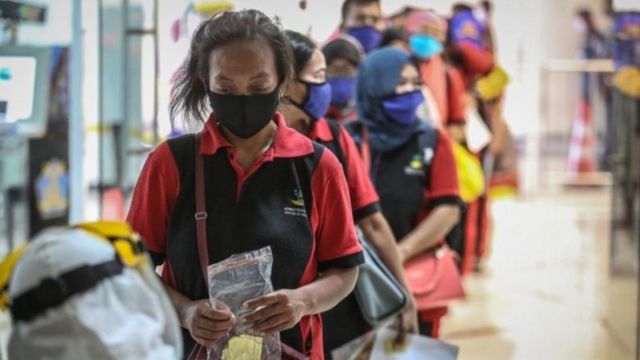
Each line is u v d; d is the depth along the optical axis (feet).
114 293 4.27
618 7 13.73
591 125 29.63
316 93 7.52
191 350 5.85
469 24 16.26
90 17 11.04
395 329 7.68
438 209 8.95
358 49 9.73
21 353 4.15
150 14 10.41
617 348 14.37
